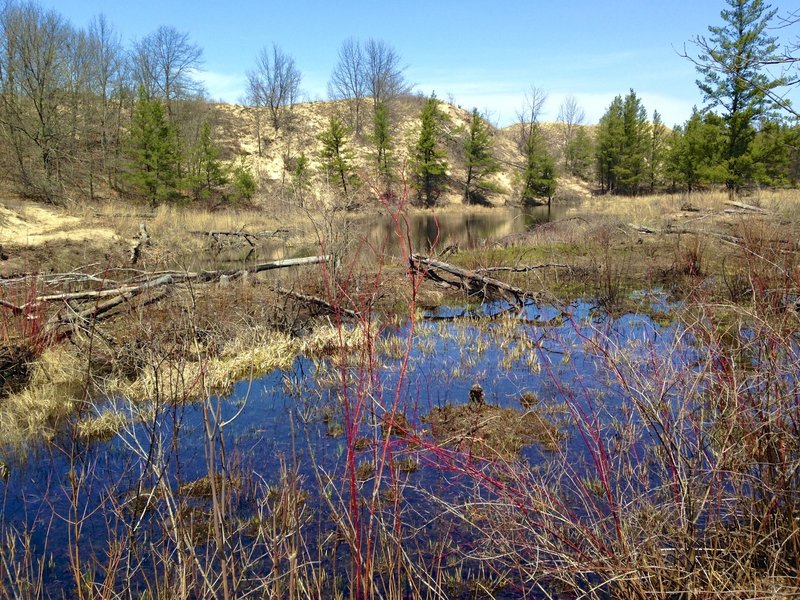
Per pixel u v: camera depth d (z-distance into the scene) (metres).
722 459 3.01
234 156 50.91
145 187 34.00
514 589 3.46
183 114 48.69
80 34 37.59
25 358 7.16
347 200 11.66
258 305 9.70
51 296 8.25
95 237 18.98
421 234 26.09
